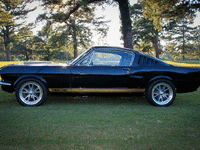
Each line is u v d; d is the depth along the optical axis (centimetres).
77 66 407
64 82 403
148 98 413
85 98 496
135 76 405
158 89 418
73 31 1872
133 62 416
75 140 229
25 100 403
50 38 2314
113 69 405
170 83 412
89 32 2672
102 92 412
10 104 417
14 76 397
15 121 297
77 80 402
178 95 565
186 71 414
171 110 379
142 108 393
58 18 1509
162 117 328
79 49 3048
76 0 1393
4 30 4731
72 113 346
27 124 284
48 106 401
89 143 221
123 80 407
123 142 225
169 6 1500
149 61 421
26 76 396
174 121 307
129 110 375
